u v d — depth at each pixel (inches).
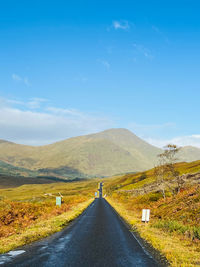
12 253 321.7
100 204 1852.9
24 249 347.6
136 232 553.0
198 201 812.6
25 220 693.9
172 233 528.4
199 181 1632.6
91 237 465.7
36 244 385.4
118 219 831.1
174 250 360.5
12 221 664.4
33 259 293.1
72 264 278.8
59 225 602.5
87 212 1097.4
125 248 380.5
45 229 519.5
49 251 338.6
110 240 442.9
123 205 1710.1
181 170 3056.1
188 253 351.9
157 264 293.6
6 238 421.4
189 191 1180.5
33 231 491.2
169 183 1818.4
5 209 794.8
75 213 952.3
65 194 6235.2
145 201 1555.1
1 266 260.7
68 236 467.5
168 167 1638.8
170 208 944.3
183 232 526.9
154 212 1023.6
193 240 455.5
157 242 420.2
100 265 280.5
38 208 989.2
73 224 658.2
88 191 6958.7
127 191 3253.0
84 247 374.3
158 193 1734.7
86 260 299.4
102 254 334.3
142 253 350.3
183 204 879.7
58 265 272.1
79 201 1985.7
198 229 509.4
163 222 658.2
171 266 285.9
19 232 498.0
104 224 677.9
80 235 484.1
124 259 312.3
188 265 286.0
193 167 2898.6
